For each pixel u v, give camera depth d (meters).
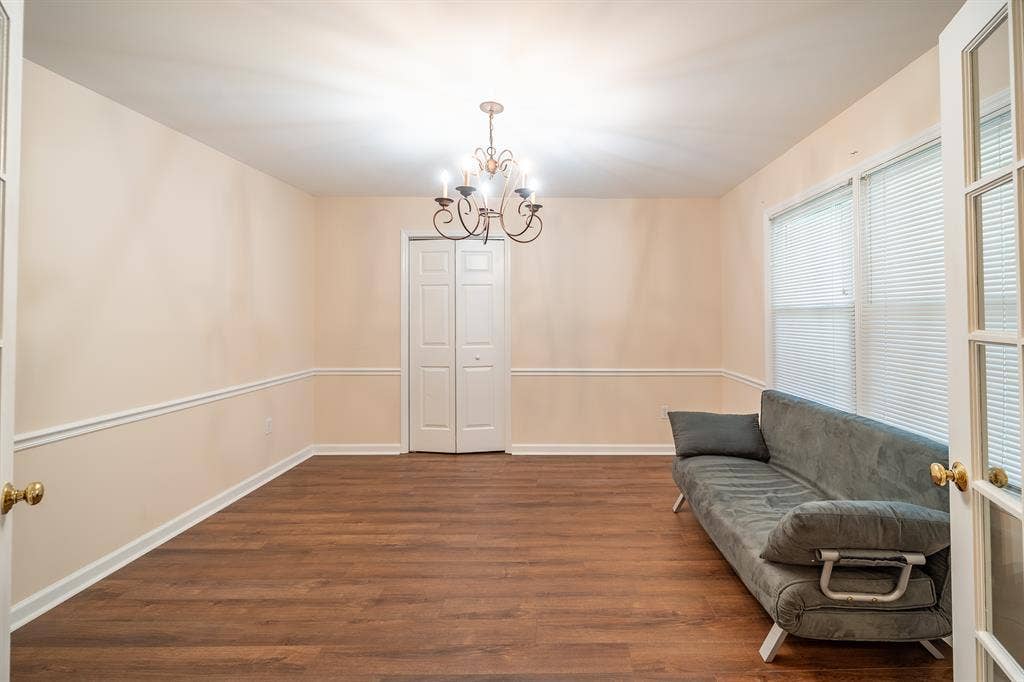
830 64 2.17
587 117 2.71
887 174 2.36
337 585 2.24
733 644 1.82
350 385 4.53
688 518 3.02
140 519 2.57
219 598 2.14
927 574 1.69
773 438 2.93
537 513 3.10
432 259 4.57
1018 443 0.95
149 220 2.67
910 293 2.23
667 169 3.65
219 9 1.78
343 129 2.88
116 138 2.48
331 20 1.85
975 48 1.06
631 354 4.50
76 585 2.20
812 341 3.04
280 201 3.96
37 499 1.02
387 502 3.29
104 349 2.39
